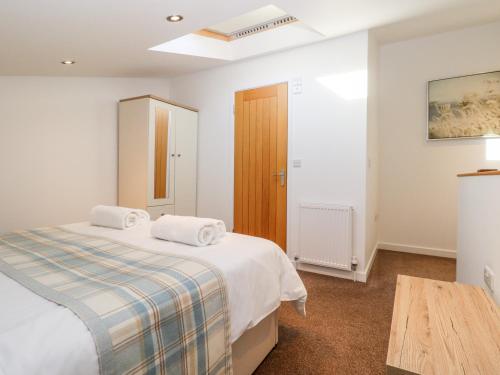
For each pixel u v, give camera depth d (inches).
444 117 138.7
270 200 133.0
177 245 60.4
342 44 114.7
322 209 116.6
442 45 138.6
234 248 59.2
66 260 49.1
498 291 54.2
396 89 149.9
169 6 78.6
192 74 156.4
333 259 114.3
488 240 60.9
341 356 64.7
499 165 130.1
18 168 122.3
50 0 69.9
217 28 130.0
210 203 153.2
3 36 88.7
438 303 47.1
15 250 55.1
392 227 154.0
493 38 128.9
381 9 96.0
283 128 129.0
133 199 138.7
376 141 146.1
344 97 114.7
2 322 29.4
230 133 145.1
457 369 30.7
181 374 37.4
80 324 29.5
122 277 41.2
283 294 65.1
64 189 133.0
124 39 97.6
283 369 60.3
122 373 30.4
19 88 122.3
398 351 34.0
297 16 98.7
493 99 129.3
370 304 90.3
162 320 35.7
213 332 42.9
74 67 121.6
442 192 142.1
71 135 134.5
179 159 146.9
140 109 135.9
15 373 24.0
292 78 126.1
